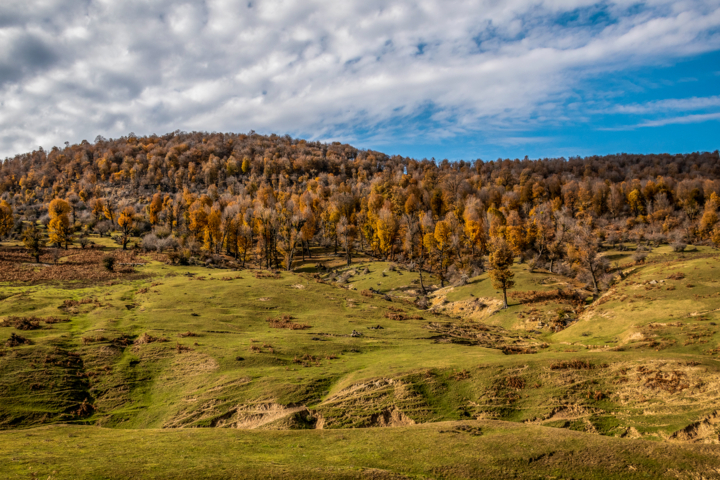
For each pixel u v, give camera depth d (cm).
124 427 2675
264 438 2127
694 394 2314
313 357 3750
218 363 3488
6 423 2508
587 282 7800
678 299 5134
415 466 1761
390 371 3089
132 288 6919
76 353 3591
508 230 10550
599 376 2695
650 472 1675
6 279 7125
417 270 10594
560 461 1789
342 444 2039
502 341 4997
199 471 1594
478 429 2186
